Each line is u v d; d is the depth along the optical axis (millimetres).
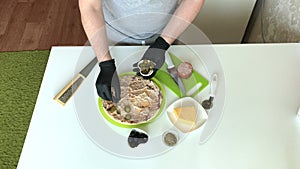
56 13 2119
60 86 939
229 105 899
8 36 1983
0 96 1662
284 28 1197
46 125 856
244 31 1544
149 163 795
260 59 1003
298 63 998
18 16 2102
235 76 961
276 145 830
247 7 1410
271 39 1311
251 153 815
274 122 870
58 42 1962
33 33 2004
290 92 932
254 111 889
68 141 828
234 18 1460
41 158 803
